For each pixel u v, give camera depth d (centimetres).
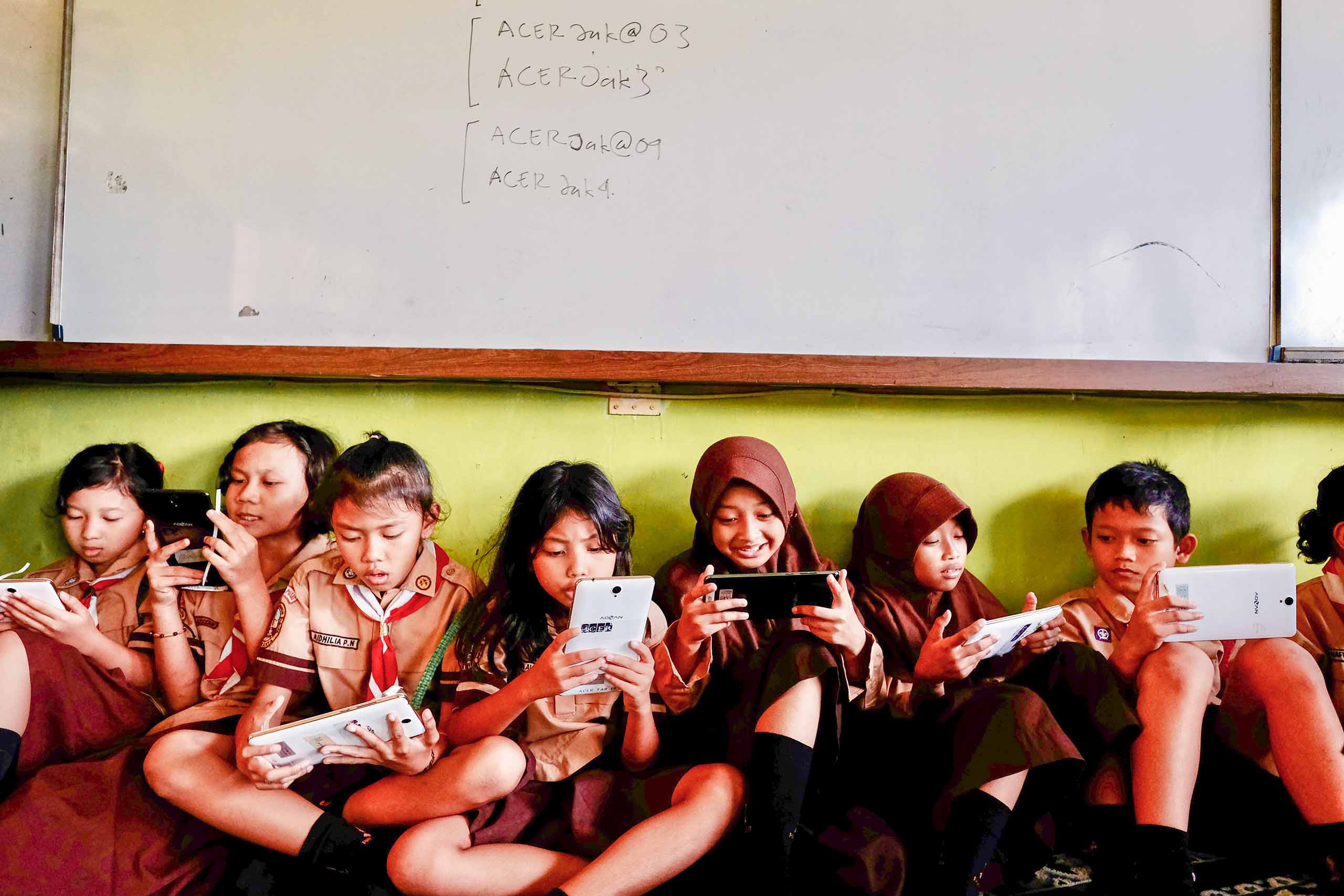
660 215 186
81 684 163
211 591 175
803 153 187
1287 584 166
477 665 163
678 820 146
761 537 170
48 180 186
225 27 185
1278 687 165
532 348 183
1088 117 189
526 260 184
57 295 182
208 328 183
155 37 184
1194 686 163
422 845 143
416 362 179
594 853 152
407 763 150
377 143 184
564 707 162
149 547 170
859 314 187
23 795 151
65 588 177
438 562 174
